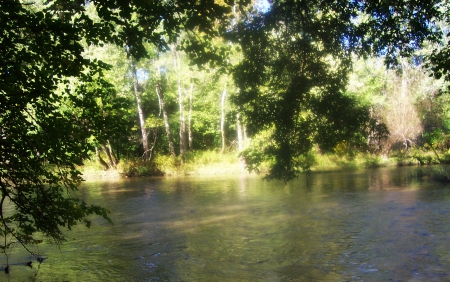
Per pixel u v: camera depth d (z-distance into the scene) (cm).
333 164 2961
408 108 3112
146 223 1311
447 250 930
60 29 464
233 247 1010
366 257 902
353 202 1579
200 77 2984
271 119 953
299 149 988
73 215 559
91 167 3131
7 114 488
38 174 534
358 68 2789
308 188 2025
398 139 3191
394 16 885
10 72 462
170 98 3750
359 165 2998
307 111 991
